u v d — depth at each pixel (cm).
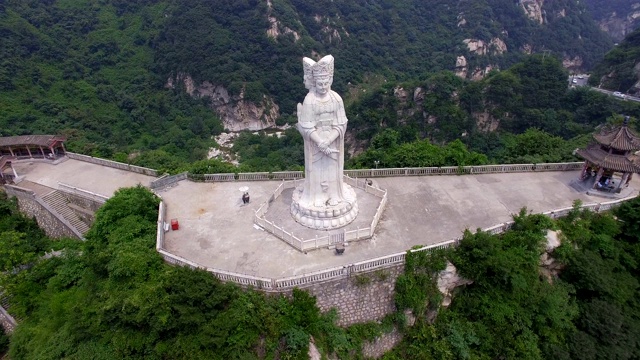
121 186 4197
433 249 2703
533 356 2689
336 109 2766
